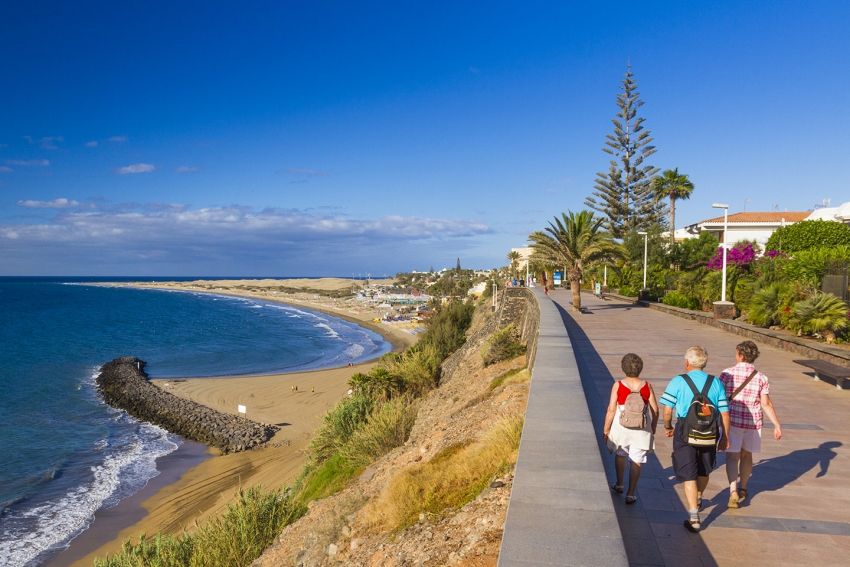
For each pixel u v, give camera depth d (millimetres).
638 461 4348
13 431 33625
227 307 162125
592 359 11641
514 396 9289
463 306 47000
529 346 15086
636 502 4559
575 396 5820
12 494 23844
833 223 27547
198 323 108688
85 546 19344
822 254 16547
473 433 8758
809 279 15961
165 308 150000
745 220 44969
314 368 59438
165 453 30156
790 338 12922
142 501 23297
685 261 38719
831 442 6246
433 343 37312
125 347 72938
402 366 29703
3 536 20031
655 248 39156
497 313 28625
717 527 4125
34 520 21375
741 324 15805
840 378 8672
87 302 170500
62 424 35656
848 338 12641
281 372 56312
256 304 184625
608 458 5598
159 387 46906
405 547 5375
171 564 11258
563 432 4578
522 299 25312
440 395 19969
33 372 53188
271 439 32719
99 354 66125
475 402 12820
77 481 25578
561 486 3477
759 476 5203
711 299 22938
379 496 8070
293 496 15281
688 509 4219
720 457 5742
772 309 15289
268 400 42438
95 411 39281
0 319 108875
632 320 20156
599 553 2670
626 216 49844
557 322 12719
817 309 12922
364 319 129375
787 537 3967
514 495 3361
